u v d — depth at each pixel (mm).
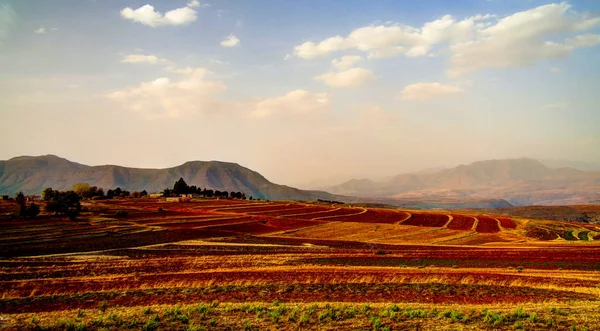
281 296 33656
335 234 100062
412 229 109812
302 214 147625
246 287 37531
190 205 183500
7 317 25641
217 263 53656
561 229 112000
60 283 40438
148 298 32969
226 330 22094
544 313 25406
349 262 55094
